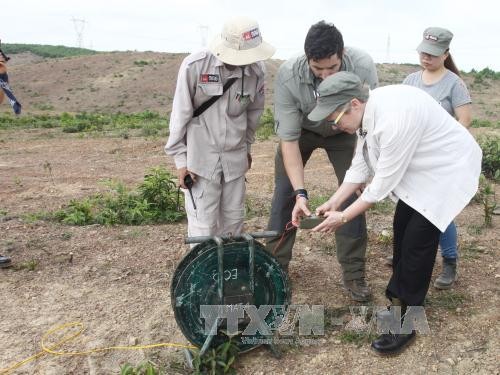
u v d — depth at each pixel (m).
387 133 2.86
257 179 7.96
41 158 10.67
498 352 3.38
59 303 4.02
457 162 3.03
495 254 4.75
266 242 3.97
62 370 3.28
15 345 3.51
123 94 43.41
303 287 4.23
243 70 3.38
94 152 11.41
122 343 3.54
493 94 37.88
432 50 3.84
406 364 3.32
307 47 3.03
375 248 4.93
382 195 3.01
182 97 3.36
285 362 3.34
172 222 5.77
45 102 42.09
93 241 5.17
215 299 3.12
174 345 3.49
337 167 3.90
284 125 3.55
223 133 3.51
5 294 4.14
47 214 5.93
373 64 3.46
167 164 9.65
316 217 3.18
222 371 3.19
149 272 4.53
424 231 3.16
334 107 2.90
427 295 4.02
